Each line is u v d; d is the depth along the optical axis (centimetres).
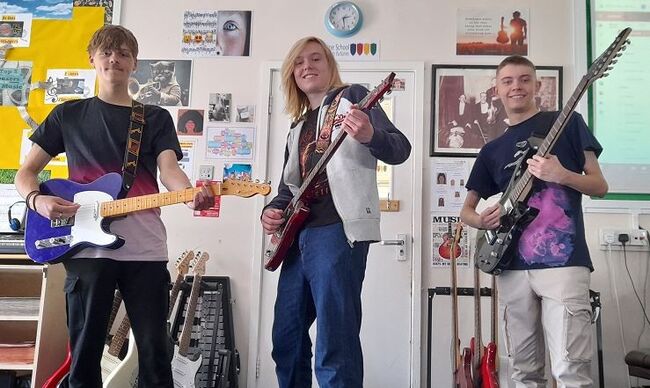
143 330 185
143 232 190
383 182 326
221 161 335
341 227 172
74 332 181
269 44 344
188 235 331
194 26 349
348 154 176
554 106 323
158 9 352
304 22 343
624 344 300
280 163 334
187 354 269
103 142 196
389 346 313
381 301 317
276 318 191
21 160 338
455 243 286
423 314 313
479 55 332
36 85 346
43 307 267
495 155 228
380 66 333
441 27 336
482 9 335
